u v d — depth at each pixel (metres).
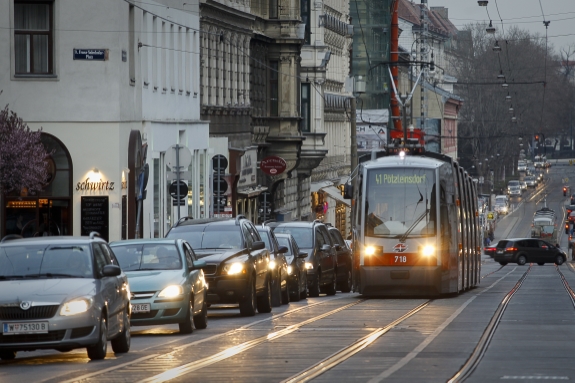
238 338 41.31
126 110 80.00
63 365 34.41
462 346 36.94
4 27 76.44
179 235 54.75
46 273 36.34
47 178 76.56
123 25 79.06
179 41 99.75
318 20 151.12
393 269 64.00
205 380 29.36
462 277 72.06
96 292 35.53
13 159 64.56
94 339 34.91
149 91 89.00
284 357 34.50
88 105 77.19
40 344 34.44
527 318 49.41
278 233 69.56
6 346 34.47
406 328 44.00
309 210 159.75
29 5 77.00
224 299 52.12
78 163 77.06
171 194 69.19
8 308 34.50
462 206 73.81
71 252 37.00
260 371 31.09
